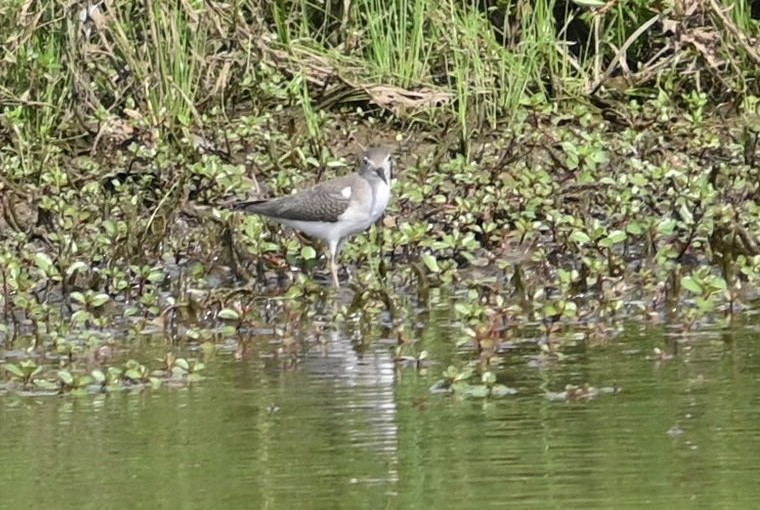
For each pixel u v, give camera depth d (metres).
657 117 18.30
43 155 17.30
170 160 17.09
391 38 19.50
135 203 15.98
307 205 14.62
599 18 19.50
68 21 18.20
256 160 17.22
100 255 15.07
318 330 12.93
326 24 19.84
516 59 19.08
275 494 9.09
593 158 16.47
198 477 9.44
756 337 12.09
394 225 15.70
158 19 18.31
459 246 14.61
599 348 12.01
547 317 12.77
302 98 18.66
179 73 18.42
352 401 10.88
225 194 16.39
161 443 10.12
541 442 9.79
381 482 9.21
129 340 12.92
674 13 19.31
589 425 10.08
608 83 19.34
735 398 10.50
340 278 14.85
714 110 19.22
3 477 9.56
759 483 8.89
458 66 18.61
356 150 18.38
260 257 14.70
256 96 18.84
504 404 10.64
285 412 10.67
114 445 10.12
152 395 11.27
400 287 14.29
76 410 10.97
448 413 10.50
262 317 13.52
